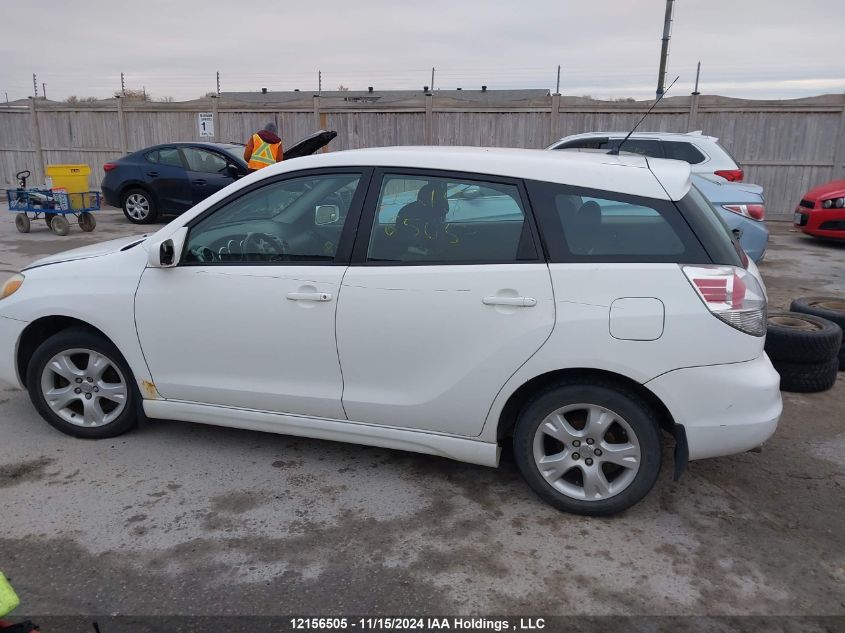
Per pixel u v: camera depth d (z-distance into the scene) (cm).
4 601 178
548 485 333
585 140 1042
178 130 1717
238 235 361
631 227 311
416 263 330
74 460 384
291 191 356
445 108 1557
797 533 324
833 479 376
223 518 328
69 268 395
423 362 332
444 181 332
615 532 321
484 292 317
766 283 864
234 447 403
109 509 334
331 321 340
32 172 1856
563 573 291
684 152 990
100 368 398
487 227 325
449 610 268
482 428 333
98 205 1234
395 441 350
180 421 438
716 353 300
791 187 1441
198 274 362
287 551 303
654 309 300
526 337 313
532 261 315
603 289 305
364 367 342
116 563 293
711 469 385
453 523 327
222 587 279
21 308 397
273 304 348
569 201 317
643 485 320
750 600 276
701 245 305
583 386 317
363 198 342
